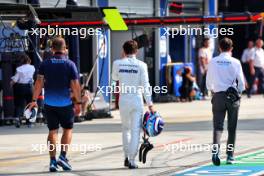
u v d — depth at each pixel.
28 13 63.19
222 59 44.53
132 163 44.91
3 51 69.50
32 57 74.06
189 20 69.19
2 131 65.88
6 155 51.56
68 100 43.59
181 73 95.31
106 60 85.25
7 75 70.56
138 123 44.47
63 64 43.50
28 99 69.19
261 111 81.56
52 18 67.56
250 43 101.00
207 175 41.88
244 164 45.91
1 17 63.94
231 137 45.59
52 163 44.09
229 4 111.56
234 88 44.31
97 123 72.31
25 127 69.25
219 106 44.50
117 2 88.88
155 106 88.75
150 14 93.88
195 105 89.81
